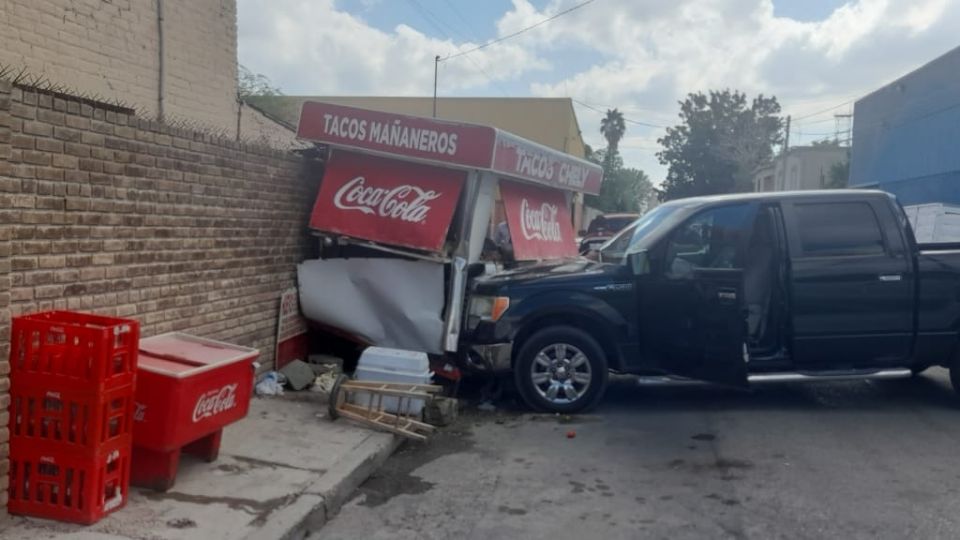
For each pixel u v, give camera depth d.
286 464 5.90
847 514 5.27
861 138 34.31
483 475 6.17
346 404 7.14
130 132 5.91
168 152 6.41
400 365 7.44
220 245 7.24
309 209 9.08
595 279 7.93
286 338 8.59
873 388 8.86
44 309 5.11
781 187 56.16
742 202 7.95
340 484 5.57
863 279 7.71
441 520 5.28
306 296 8.70
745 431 7.24
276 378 8.09
